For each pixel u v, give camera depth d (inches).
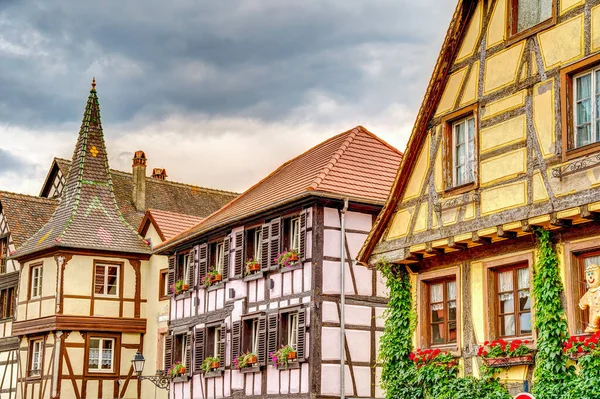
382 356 705.0
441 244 638.5
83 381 1227.9
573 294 554.9
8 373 1342.3
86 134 1379.2
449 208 641.0
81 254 1259.8
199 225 1138.7
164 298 1248.8
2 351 1366.9
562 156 556.7
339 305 888.9
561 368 554.6
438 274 669.9
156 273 1275.8
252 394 954.1
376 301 906.7
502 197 596.1
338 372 876.0
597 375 527.5
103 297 1263.5
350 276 898.7
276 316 928.9
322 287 883.4
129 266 1288.1
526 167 581.6
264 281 962.1
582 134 556.7
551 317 561.9
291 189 946.7
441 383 645.3
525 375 585.9
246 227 1003.3
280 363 902.4
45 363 1240.2
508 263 606.5
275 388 917.2
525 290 599.8
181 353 1137.4
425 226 662.5
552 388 554.3
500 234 589.6
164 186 1485.0
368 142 1007.6
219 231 1057.5
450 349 651.5
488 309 619.8
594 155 534.9
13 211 1411.2
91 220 1298.0
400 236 686.5
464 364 635.5
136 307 1282.0
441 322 671.8
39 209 1440.7
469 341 633.0
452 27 658.2
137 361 1051.3
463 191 631.8
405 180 691.4
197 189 1520.7
